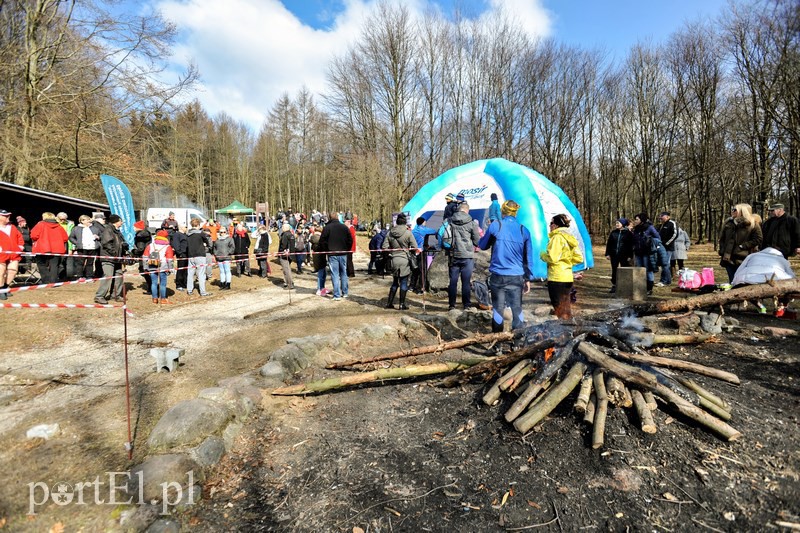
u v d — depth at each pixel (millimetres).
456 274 7453
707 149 28203
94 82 16156
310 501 2727
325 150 47406
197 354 5336
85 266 10742
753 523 2416
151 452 3068
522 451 3162
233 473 3014
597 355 3740
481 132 31688
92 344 5750
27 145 14852
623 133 33469
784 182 26141
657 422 3330
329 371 4883
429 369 4406
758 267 6785
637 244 9469
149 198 30016
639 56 31094
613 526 2465
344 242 9281
